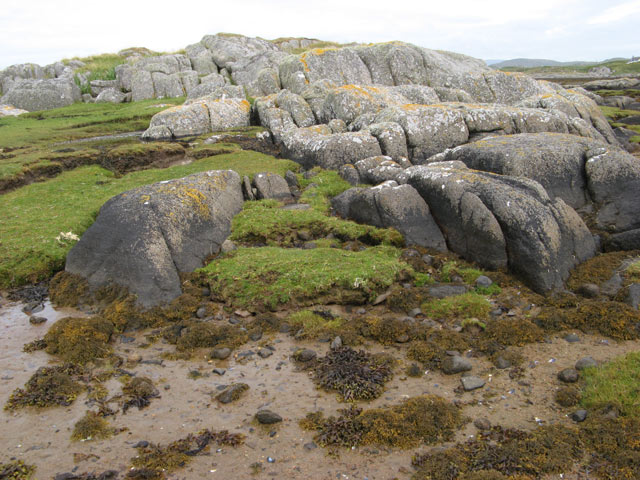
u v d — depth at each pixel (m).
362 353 8.98
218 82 37.88
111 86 46.94
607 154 15.30
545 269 11.29
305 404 7.68
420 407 7.29
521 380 8.13
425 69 38.56
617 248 12.99
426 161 19.19
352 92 27.03
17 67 52.69
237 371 8.67
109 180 19.53
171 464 6.43
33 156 21.48
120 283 11.16
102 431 7.09
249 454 6.63
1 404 7.75
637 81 61.44
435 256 13.16
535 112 22.92
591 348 9.02
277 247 13.56
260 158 22.45
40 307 11.12
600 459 6.25
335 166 20.62
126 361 9.05
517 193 12.39
